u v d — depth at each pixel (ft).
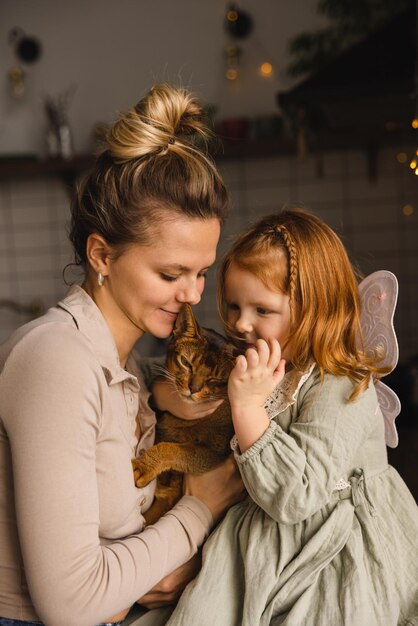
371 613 3.46
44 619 3.02
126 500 3.44
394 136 10.58
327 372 3.87
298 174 11.86
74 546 2.98
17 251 13.10
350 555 3.58
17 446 3.00
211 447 4.17
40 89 12.62
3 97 12.78
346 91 7.86
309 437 3.58
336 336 3.92
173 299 3.61
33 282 13.14
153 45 12.12
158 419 4.42
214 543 3.70
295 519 3.43
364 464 3.93
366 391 3.79
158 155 3.42
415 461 7.74
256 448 3.48
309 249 3.94
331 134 10.64
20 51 12.51
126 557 3.22
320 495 3.45
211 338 4.51
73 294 3.68
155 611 3.74
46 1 12.38
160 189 3.36
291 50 11.35
